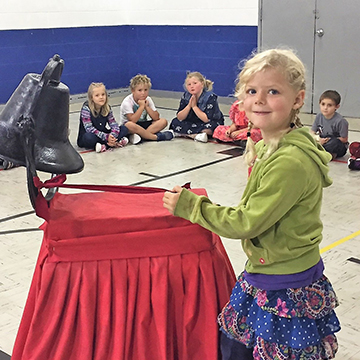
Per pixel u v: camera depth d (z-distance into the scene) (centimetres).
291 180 120
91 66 677
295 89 124
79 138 455
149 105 489
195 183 350
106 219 141
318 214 129
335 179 355
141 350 142
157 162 409
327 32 514
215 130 467
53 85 143
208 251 145
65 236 141
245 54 604
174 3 648
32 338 143
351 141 463
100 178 367
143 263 142
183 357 146
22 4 597
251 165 133
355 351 173
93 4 664
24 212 304
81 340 142
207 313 144
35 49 618
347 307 200
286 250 125
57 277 142
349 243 255
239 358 141
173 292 144
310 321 128
